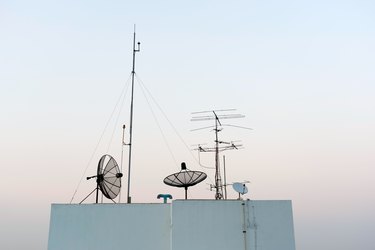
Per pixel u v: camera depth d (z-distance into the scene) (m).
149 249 11.88
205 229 11.62
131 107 17.08
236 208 11.81
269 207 11.84
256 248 11.45
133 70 18.20
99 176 13.86
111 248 11.89
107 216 12.15
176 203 11.87
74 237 11.95
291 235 11.59
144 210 12.23
